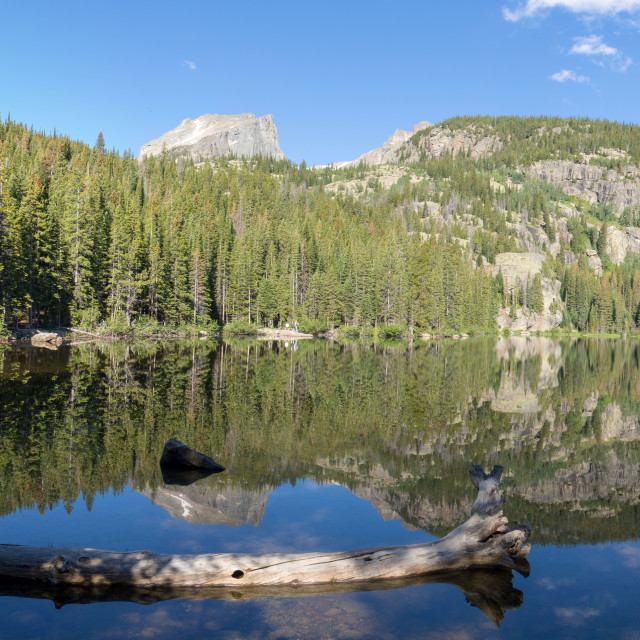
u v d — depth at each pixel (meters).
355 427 18.47
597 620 6.41
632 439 17.86
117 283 66.56
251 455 14.37
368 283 111.38
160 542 8.43
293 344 72.62
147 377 29.00
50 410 18.98
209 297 91.06
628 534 9.55
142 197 136.75
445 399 25.64
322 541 8.70
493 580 7.58
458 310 127.38
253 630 5.98
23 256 52.81
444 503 10.88
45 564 7.09
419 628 6.12
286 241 130.75
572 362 54.94
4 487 10.98
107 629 5.96
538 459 14.98
